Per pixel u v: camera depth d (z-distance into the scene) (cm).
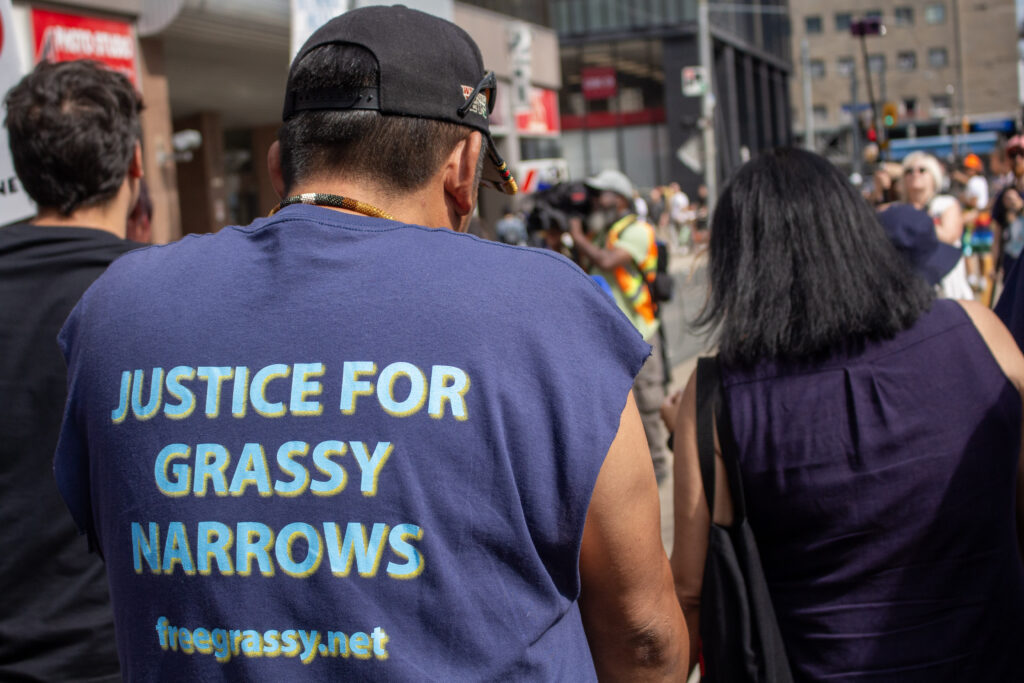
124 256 127
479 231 374
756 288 168
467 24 1565
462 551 105
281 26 1147
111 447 114
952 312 167
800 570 165
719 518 167
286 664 104
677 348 1096
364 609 103
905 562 159
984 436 160
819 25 7150
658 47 3709
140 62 1038
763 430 164
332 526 104
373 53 119
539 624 109
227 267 116
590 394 110
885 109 2553
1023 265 202
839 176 174
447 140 123
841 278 164
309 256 113
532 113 1956
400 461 105
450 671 103
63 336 125
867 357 162
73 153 184
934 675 157
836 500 160
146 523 110
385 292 110
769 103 4834
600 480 111
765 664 157
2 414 167
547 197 564
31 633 165
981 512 160
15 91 188
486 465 106
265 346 110
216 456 108
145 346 114
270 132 1831
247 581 105
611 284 554
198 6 1023
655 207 2817
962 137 4828
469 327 108
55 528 168
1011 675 161
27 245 175
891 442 158
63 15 924
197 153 1648
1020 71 7025
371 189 121
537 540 109
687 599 169
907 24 6912
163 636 109
